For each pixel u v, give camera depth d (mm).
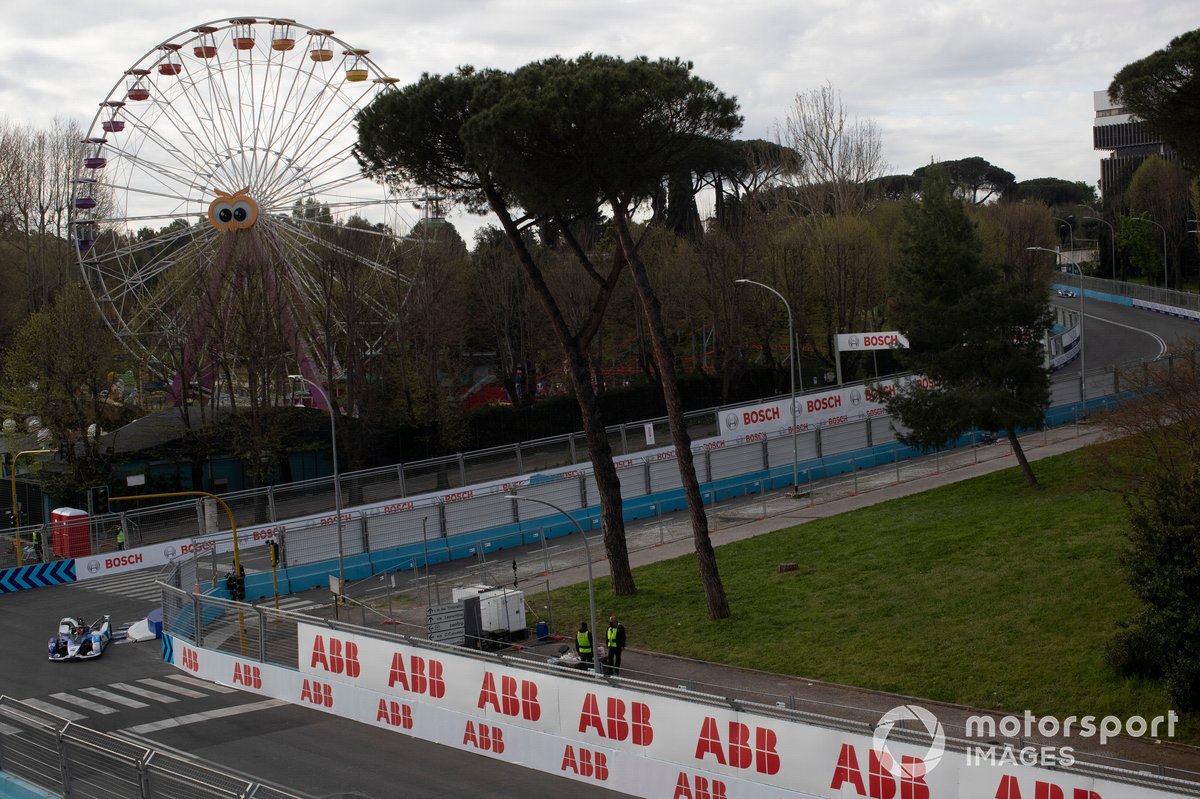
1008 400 42406
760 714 18656
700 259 79250
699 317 83688
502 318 77250
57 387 60750
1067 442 52688
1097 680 24641
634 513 52562
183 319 64875
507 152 32062
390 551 47500
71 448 60000
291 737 25141
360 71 67562
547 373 81688
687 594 37469
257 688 29234
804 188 96062
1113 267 122188
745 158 97875
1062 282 137375
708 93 32469
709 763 19281
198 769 15219
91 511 39938
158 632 37875
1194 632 22078
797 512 48312
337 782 22016
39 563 49438
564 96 31031
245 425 62938
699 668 30500
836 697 26938
